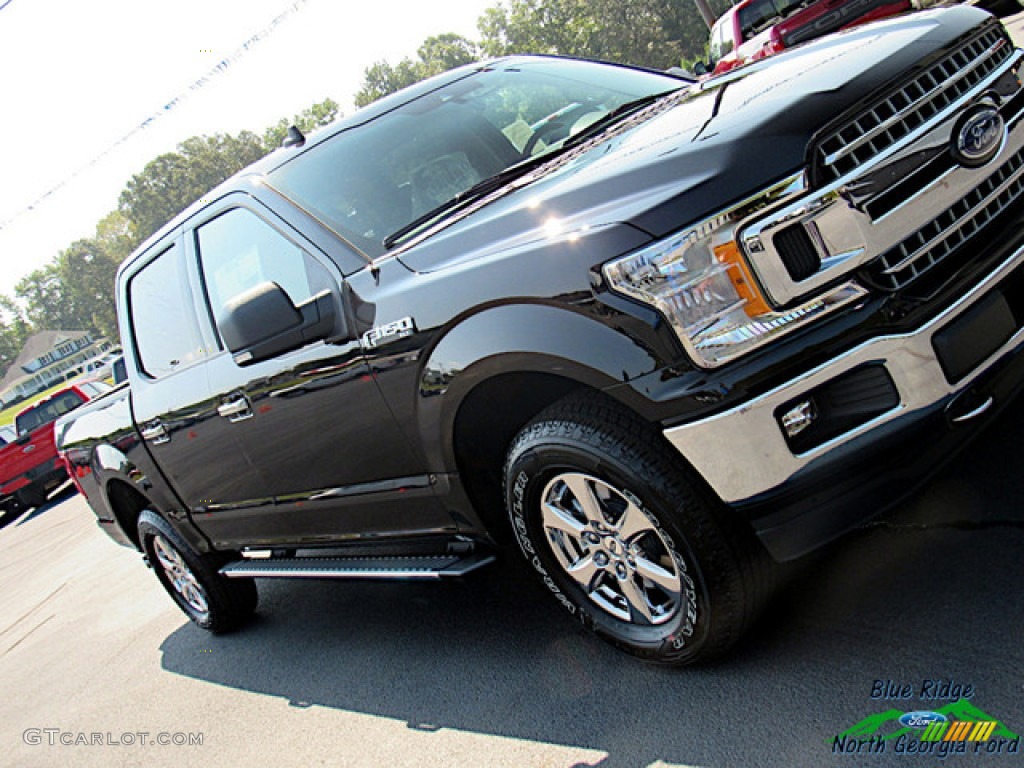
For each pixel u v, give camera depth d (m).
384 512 3.07
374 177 3.09
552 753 2.41
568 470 2.39
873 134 2.03
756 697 2.27
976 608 2.22
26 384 137.75
